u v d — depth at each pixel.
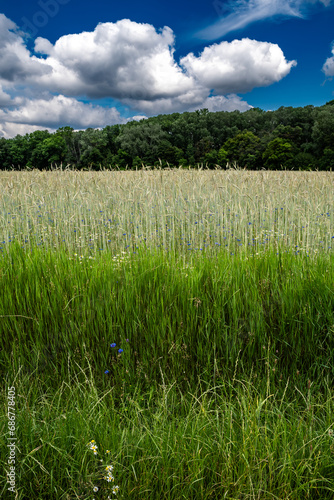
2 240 5.88
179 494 1.80
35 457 1.93
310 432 2.08
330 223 6.57
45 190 7.37
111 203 7.45
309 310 3.06
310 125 66.81
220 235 6.32
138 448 1.95
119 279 3.63
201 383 2.75
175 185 7.16
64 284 3.60
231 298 3.24
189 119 87.19
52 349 2.97
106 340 2.99
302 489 1.84
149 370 2.82
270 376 2.73
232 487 1.82
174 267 3.84
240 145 62.81
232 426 2.15
